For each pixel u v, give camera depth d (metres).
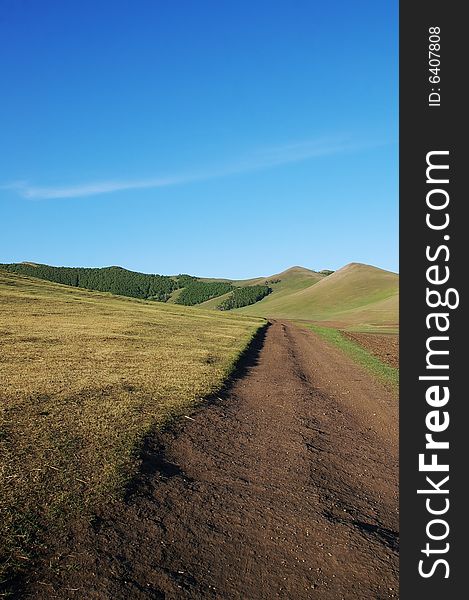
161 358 19.83
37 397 11.48
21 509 5.74
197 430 9.97
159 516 6.05
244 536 5.79
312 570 5.19
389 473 8.39
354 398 14.98
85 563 4.89
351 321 85.69
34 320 34.22
